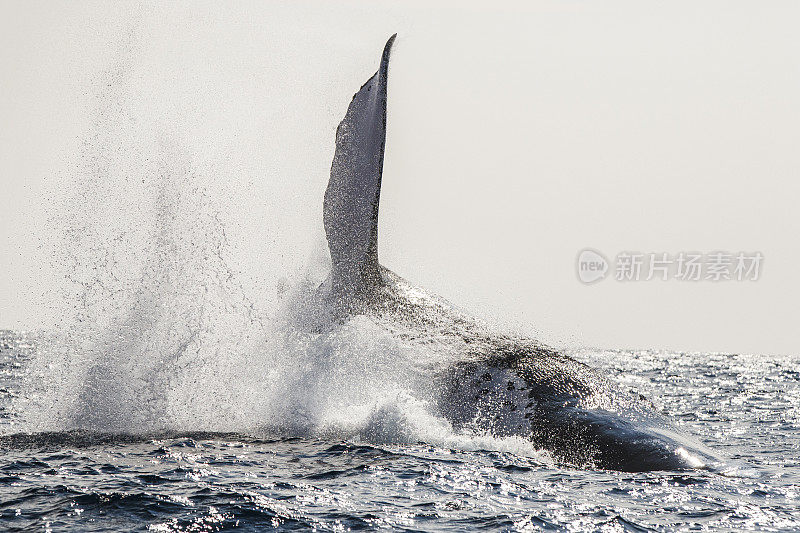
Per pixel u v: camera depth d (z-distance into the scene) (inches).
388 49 2047.2
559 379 2046.0
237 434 2044.8
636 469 1779.0
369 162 2062.0
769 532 1457.9
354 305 2170.3
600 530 1440.7
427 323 2191.2
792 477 1812.3
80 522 1396.4
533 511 1519.4
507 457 1870.1
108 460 1772.9
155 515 1435.8
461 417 2028.8
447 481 1686.8
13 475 1644.9
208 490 1572.3
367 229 2101.4
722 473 1786.4
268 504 1504.7
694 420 3462.1
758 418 3526.1
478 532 1411.2
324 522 1433.3
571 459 1834.4
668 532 1446.9
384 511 1498.5
